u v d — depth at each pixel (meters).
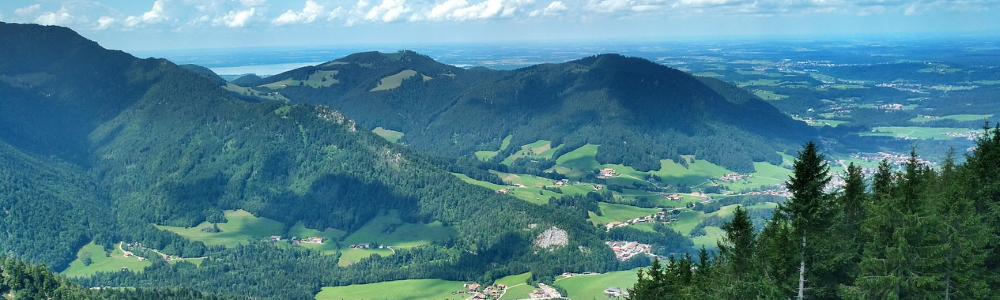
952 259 83.50
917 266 81.81
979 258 83.50
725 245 97.94
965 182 95.81
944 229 83.38
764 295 86.94
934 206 87.81
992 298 84.38
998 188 95.75
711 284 100.12
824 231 84.12
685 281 113.75
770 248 86.44
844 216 88.62
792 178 85.50
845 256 85.19
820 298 87.81
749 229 95.38
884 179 95.31
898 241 81.25
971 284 83.69
